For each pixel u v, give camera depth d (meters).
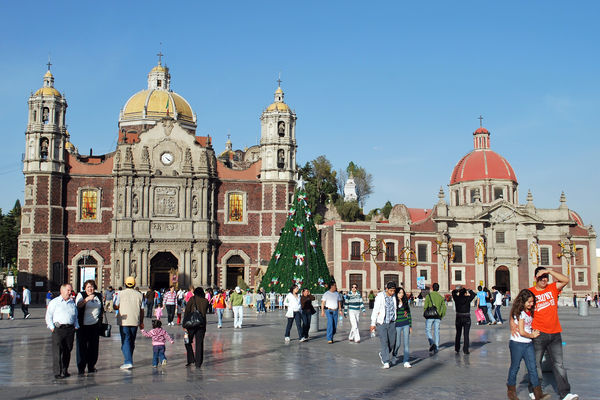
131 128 106.94
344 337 35.16
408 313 23.33
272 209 92.50
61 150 87.94
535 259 100.62
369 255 93.88
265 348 29.39
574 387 18.52
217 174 93.06
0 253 159.75
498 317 48.91
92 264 88.44
